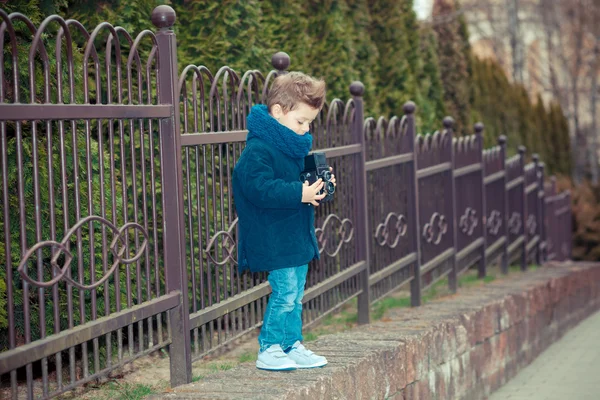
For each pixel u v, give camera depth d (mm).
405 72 9953
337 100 5281
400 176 6523
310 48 7898
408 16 10594
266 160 3492
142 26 5055
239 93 4199
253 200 3486
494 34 33219
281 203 3455
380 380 4309
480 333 6152
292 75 3568
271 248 3592
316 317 4992
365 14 9242
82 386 4078
